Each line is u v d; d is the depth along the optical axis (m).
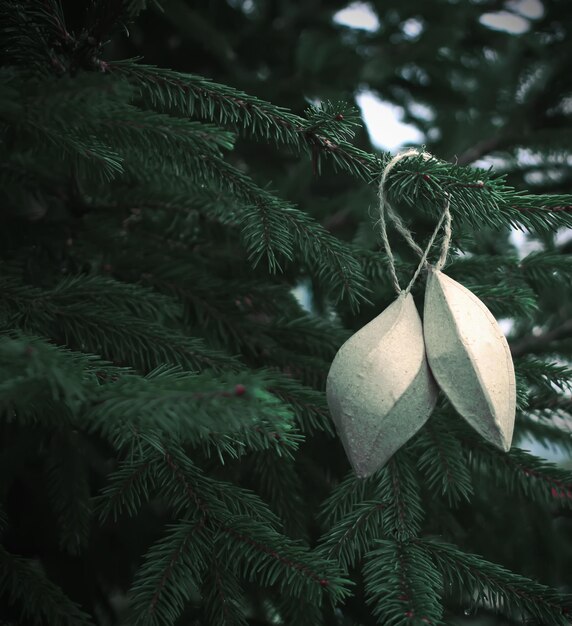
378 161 1.21
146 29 1.77
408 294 1.16
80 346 1.25
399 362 1.14
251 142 1.72
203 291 1.36
